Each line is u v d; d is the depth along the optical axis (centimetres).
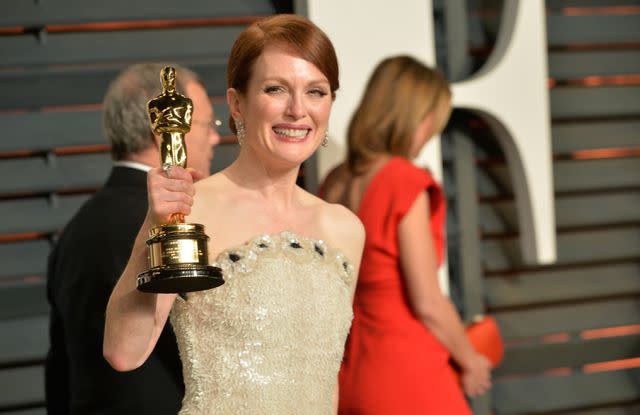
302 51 221
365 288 336
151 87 279
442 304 335
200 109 289
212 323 219
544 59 450
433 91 350
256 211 232
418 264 332
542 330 488
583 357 493
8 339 416
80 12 421
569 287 492
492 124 452
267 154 225
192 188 198
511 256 482
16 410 416
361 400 329
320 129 228
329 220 243
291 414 220
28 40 418
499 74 444
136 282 200
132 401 252
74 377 262
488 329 378
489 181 481
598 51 497
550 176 450
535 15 448
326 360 228
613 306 499
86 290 258
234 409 216
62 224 421
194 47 435
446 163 473
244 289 219
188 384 221
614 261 498
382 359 329
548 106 484
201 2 435
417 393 327
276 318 220
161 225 196
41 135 418
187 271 191
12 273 416
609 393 496
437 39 469
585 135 495
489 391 476
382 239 333
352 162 347
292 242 229
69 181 423
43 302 421
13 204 418
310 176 420
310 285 227
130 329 205
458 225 470
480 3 482
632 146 500
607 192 498
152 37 431
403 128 345
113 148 281
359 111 351
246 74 224
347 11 422
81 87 421
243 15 440
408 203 332
